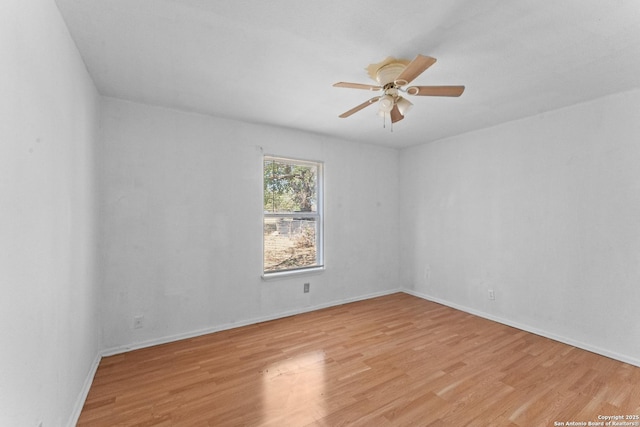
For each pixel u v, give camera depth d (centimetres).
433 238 423
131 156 272
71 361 172
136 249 274
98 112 253
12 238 104
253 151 340
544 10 150
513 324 327
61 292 154
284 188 374
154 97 265
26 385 114
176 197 294
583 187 273
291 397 200
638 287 242
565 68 211
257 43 183
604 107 261
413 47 185
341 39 178
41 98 129
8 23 101
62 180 157
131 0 145
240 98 269
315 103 281
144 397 199
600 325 262
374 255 448
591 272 268
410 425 174
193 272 302
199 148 307
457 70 214
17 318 108
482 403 193
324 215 398
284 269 372
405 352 265
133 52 193
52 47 143
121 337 266
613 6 146
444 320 346
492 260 348
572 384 215
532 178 311
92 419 177
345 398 199
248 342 286
